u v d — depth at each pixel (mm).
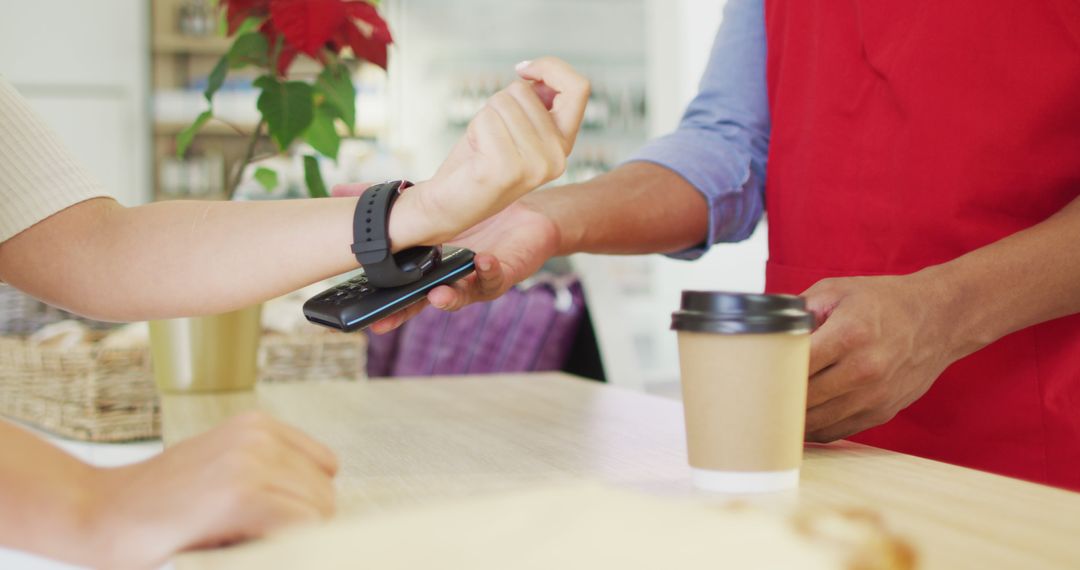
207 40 5527
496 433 1036
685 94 5965
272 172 1622
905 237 1184
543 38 5922
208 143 5570
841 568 446
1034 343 1104
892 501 686
